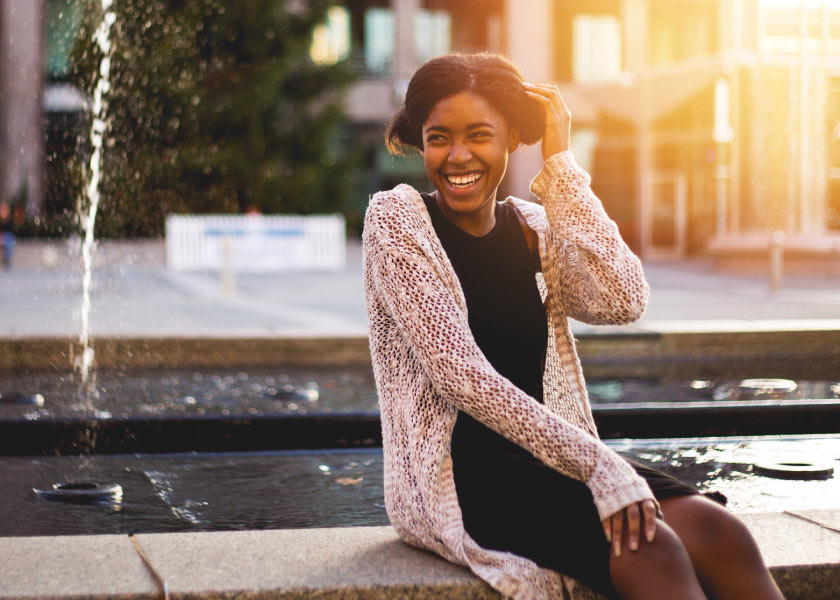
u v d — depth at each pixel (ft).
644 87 74.79
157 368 24.72
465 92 7.34
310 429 16.35
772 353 26.76
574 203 7.62
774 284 44.27
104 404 18.74
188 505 11.47
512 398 6.76
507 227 7.77
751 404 16.34
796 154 61.31
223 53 88.58
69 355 24.49
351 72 95.35
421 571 6.90
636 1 89.66
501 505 6.89
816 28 61.57
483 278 7.48
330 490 12.20
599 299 7.46
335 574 6.85
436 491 7.02
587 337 25.98
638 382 22.03
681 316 32.94
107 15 49.96
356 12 102.58
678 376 23.00
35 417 16.15
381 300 7.53
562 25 95.35
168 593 6.48
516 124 7.66
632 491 6.27
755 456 13.48
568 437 6.65
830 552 7.37
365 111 102.22
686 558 6.19
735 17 63.72
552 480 6.83
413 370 7.33
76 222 59.88
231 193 86.99
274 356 25.44
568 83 95.30
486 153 7.36
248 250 71.15
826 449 13.96
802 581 7.13
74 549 7.38
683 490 6.66
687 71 69.00
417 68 7.57
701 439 14.88
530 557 6.74
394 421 7.41
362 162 97.91
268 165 89.25
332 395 20.01
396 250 7.15
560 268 7.74
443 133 7.39
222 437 16.01
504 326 7.44
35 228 71.41
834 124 61.52
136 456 14.35
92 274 59.77
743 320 31.24
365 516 10.96
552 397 7.73
